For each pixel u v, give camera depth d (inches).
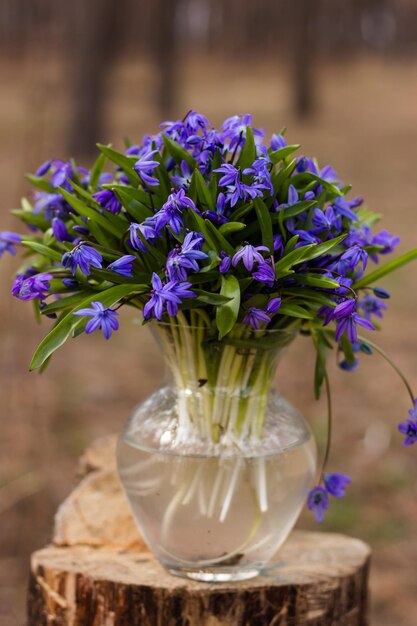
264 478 29.6
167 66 243.9
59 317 29.0
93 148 167.5
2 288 77.9
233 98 282.8
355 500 60.5
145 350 86.4
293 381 74.7
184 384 29.7
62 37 165.2
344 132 221.0
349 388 77.1
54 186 29.8
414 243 122.4
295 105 248.1
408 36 361.7
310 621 30.8
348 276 29.8
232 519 29.7
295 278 28.1
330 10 336.2
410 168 177.9
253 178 27.9
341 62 340.2
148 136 29.8
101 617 30.7
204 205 28.1
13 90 271.1
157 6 246.8
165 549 30.4
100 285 28.7
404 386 78.0
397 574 54.1
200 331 29.1
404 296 100.5
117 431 67.5
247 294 28.2
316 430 68.7
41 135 52.2
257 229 28.5
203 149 28.4
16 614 48.7
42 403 67.7
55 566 31.4
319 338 30.8
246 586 30.4
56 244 30.2
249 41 381.7
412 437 28.9
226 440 29.6
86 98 166.4
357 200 30.3
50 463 58.8
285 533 30.6
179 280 27.0
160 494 29.8
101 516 34.3
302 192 29.0
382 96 289.9
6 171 154.2
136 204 28.4
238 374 29.5
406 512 59.4
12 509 55.4
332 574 31.4
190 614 30.2
